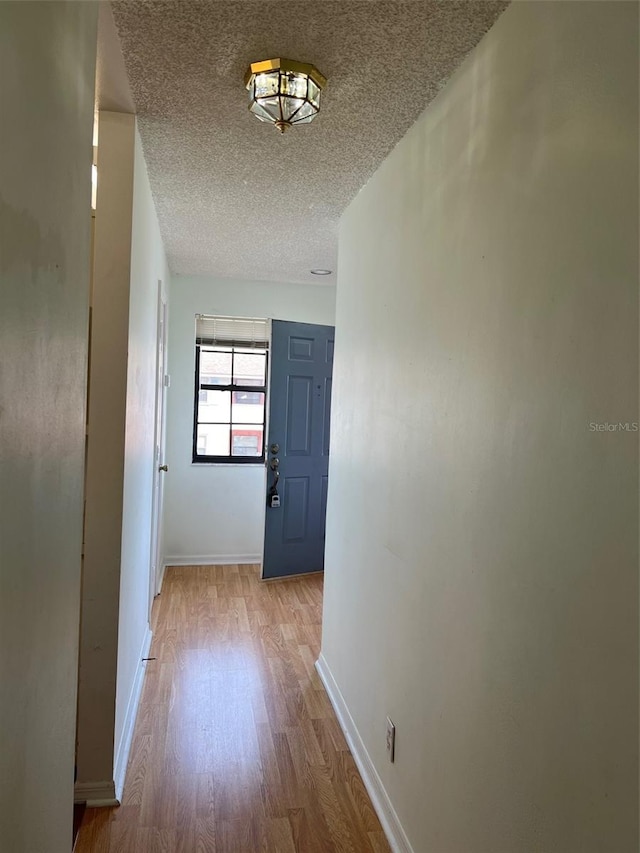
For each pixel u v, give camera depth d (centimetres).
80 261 103
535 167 113
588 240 96
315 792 204
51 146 81
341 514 266
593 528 93
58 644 95
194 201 271
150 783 205
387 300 207
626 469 86
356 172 228
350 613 245
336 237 326
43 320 81
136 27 140
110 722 194
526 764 111
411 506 177
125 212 192
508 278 122
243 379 481
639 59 86
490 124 132
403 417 187
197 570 457
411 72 155
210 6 131
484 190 134
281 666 298
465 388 142
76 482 105
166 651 309
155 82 167
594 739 92
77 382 104
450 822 144
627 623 85
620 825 86
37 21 73
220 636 332
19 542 73
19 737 75
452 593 146
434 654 157
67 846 106
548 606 105
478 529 133
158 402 349
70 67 91
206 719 247
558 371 104
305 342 447
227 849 177
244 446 485
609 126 92
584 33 99
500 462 124
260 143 205
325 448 459
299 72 152
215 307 464
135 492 235
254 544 483
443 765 149
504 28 127
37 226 76
